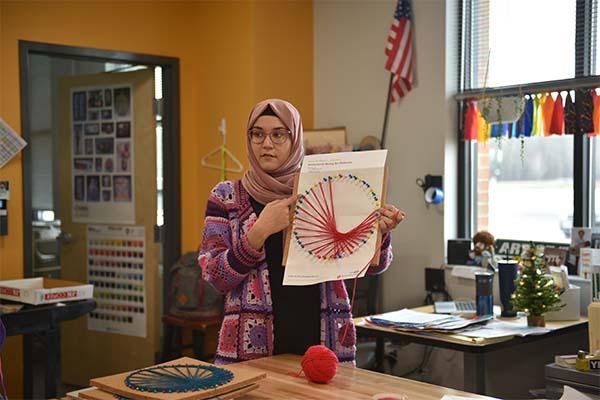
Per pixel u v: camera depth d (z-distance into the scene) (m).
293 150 2.07
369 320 3.26
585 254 3.62
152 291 4.75
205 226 2.04
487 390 3.37
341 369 1.84
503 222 4.16
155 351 4.77
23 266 4.11
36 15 4.15
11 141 4.00
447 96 4.20
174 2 4.80
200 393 1.47
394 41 4.27
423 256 4.31
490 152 4.20
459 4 4.21
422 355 4.31
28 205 4.12
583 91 3.71
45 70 5.10
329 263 1.84
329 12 4.79
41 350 5.05
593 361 2.66
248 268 1.92
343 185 1.87
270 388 1.65
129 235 4.82
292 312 2.02
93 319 5.00
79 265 5.02
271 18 4.63
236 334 2.00
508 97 3.82
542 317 3.16
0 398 2.29
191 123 4.90
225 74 4.70
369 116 4.59
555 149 3.94
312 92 4.90
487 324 3.23
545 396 2.84
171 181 4.80
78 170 5.00
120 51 4.52
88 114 4.95
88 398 1.51
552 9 3.84
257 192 2.02
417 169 4.33
